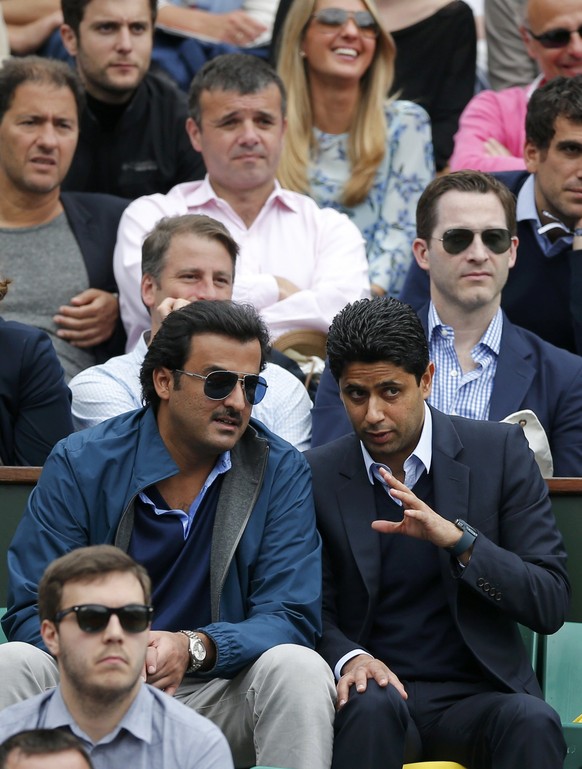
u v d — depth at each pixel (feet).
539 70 97.66
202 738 45.42
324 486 56.75
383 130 84.53
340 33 83.61
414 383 55.06
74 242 77.66
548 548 55.62
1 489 61.57
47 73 76.54
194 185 79.92
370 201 84.28
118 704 44.65
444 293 67.36
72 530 54.24
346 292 77.05
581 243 72.90
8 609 53.83
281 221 79.41
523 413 64.13
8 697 50.11
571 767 55.88
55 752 39.37
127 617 43.86
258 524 55.11
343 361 54.95
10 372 64.75
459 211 66.95
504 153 90.27
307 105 84.53
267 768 48.37
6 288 66.23
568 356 66.85
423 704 54.24
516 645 55.21
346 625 55.77
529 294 74.28
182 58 95.40
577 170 73.31
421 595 55.47
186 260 67.46
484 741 52.37
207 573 54.75
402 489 53.26
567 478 61.05
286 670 50.75
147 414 55.83
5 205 77.20
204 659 51.55
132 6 84.07
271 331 74.74
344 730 50.57
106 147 85.05
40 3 95.50
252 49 96.84
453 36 94.12
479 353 67.41
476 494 55.98
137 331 75.97
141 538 54.75
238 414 54.39
